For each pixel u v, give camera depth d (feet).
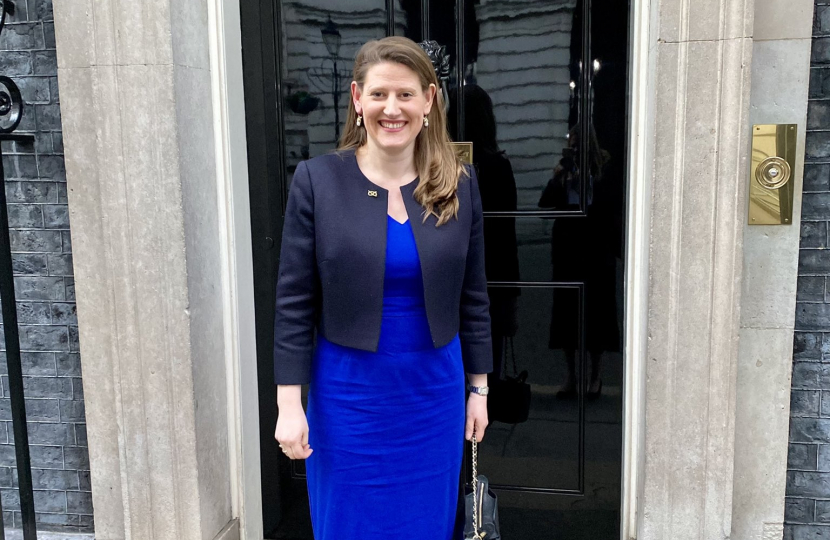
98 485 6.64
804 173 6.00
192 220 6.19
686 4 5.36
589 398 6.95
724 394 5.82
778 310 5.94
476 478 5.47
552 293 6.85
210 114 6.46
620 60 6.40
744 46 5.35
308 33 6.76
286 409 4.66
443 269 4.65
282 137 6.94
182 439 6.36
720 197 5.56
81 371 7.02
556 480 7.13
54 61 6.61
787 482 6.42
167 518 6.50
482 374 5.28
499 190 6.77
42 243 6.88
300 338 4.67
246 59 6.84
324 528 5.03
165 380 6.26
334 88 6.80
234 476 7.06
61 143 6.72
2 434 7.27
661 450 6.00
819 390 6.26
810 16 5.53
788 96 5.65
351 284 4.53
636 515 6.57
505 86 6.60
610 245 6.68
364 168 4.74
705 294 5.71
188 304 6.15
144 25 5.80
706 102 5.46
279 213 7.04
